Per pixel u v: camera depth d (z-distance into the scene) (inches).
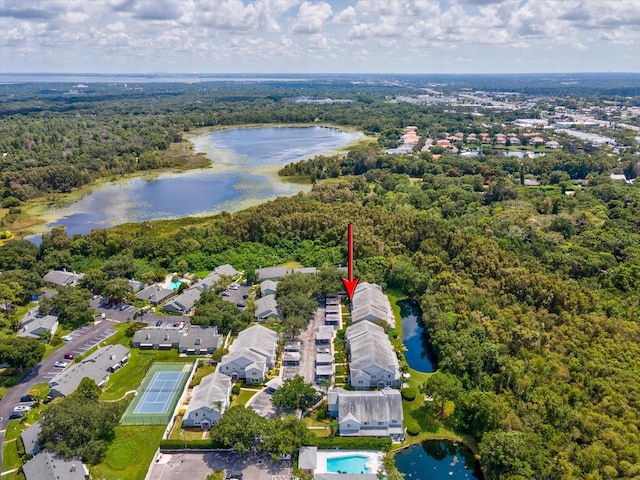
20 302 6761.8
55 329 6067.9
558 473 3663.9
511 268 6884.8
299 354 5506.9
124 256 7701.8
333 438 4227.4
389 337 5900.6
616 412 4271.7
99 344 5762.8
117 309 6609.3
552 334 5502.0
